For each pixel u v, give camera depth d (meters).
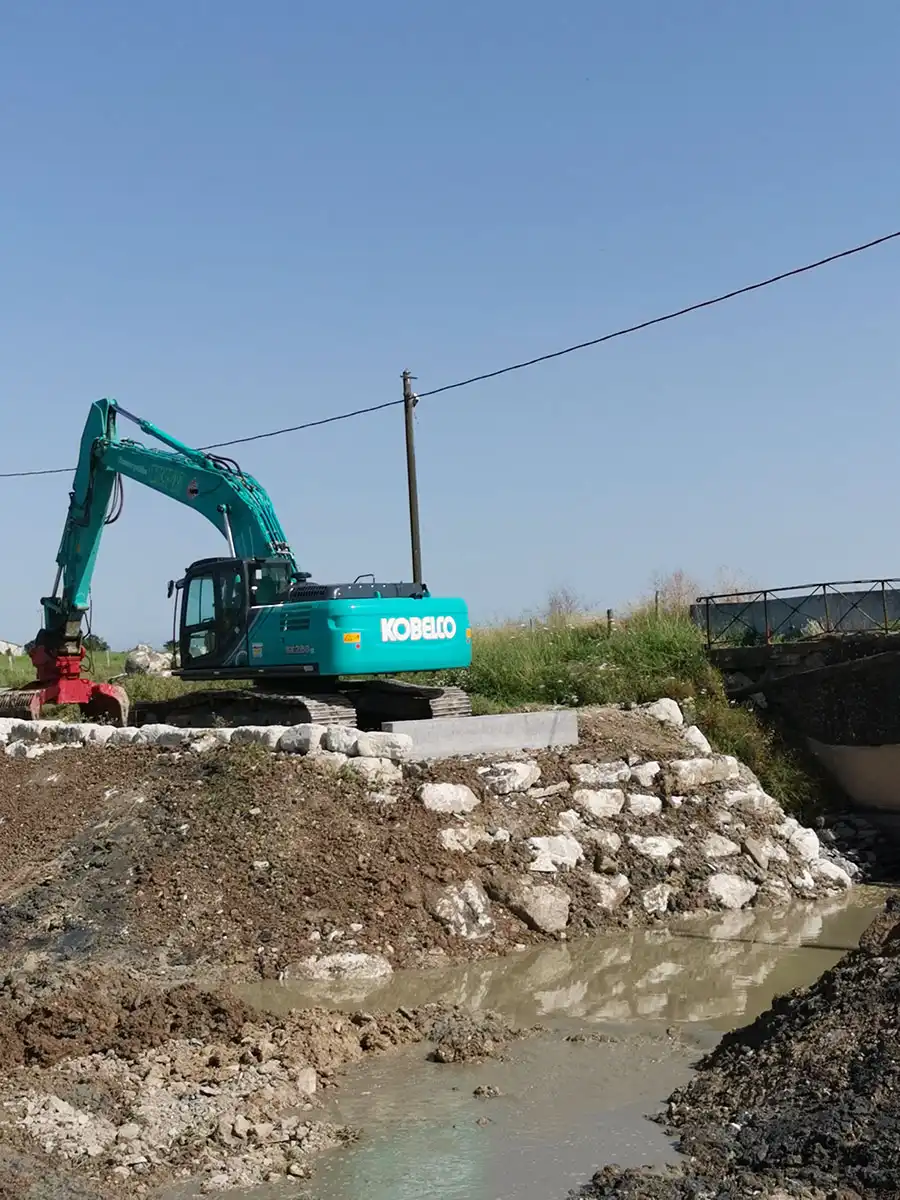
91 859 13.32
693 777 15.99
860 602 22.36
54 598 21.00
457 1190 6.99
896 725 18.91
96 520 20.66
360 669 16.23
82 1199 6.66
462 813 13.98
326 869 12.77
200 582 18.20
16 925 12.26
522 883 13.32
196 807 13.84
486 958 12.33
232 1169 7.23
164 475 19.28
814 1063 8.02
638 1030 10.03
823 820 18.80
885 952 9.16
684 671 21.73
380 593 17.12
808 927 13.80
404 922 12.36
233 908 12.22
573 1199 6.81
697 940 13.15
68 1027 9.12
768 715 20.67
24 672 37.44
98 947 11.63
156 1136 7.61
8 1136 7.36
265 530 18.05
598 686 21.38
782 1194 6.62
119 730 17.02
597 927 13.37
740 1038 9.20
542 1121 8.00
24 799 15.77
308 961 11.55
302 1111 8.19
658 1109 8.20
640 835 14.87
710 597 23.06
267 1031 9.33
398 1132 7.84
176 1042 9.09
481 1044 9.46
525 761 15.14
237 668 17.47
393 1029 9.74
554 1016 10.50
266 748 14.87
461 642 17.28
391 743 14.61
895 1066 7.56
